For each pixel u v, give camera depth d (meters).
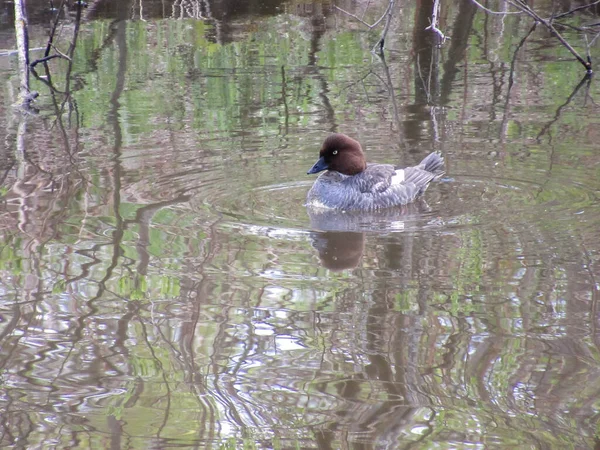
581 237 11.35
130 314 9.34
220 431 7.15
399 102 19.09
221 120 17.94
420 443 6.94
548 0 28.38
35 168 14.82
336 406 7.51
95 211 12.69
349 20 26.84
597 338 8.59
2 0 28.20
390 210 13.12
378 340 8.70
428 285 10.01
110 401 7.66
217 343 8.68
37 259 10.84
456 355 8.34
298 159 15.38
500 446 6.87
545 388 7.73
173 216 12.55
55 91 20.39
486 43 24.20
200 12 28.05
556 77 20.77
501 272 10.32
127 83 20.97
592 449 6.80
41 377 8.09
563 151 15.42
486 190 13.69
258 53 23.62
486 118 17.72
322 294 9.81
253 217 12.62
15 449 6.94
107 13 27.66
